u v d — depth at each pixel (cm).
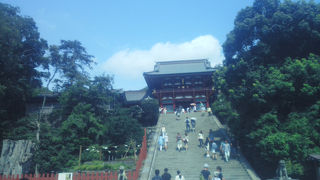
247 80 1677
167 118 2980
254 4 1986
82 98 2602
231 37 1958
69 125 2172
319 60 1594
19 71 2595
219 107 2489
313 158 1098
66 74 2958
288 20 1723
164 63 4975
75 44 3297
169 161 1608
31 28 2639
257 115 1630
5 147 1650
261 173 1473
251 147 1550
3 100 2378
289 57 1702
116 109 2681
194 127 2270
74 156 1942
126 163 1777
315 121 1335
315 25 1675
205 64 4559
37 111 2902
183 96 4159
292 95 1492
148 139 2122
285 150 1229
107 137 2225
